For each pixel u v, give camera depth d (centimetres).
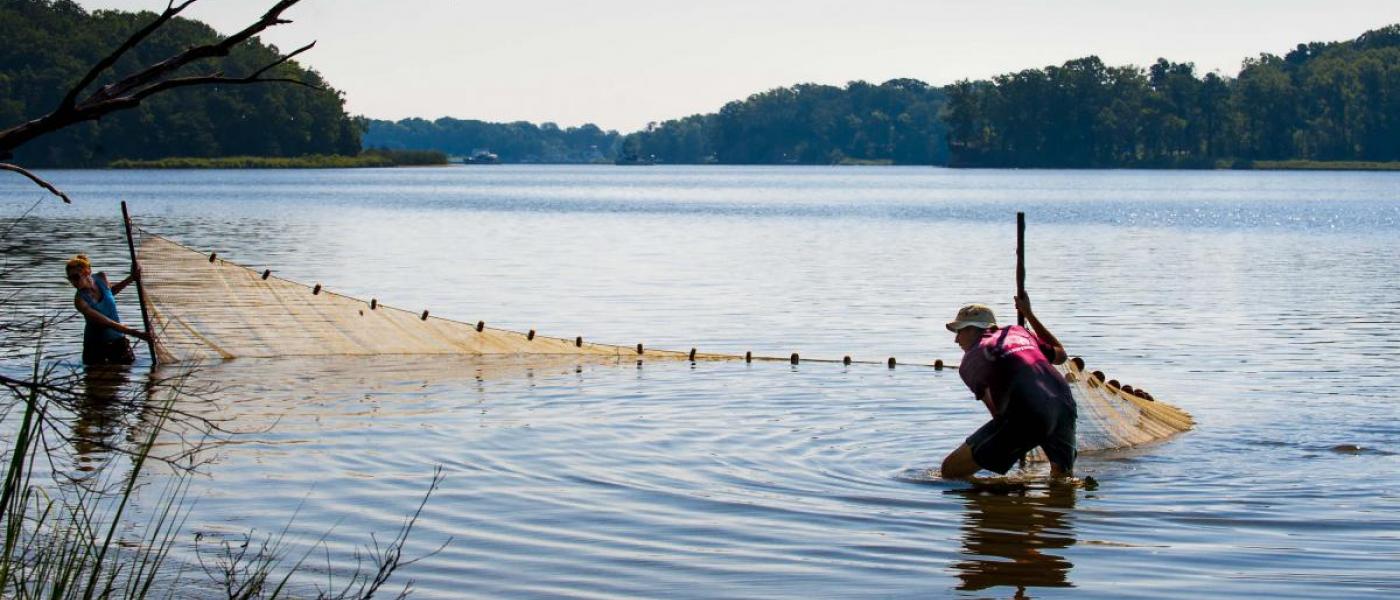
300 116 17675
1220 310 2073
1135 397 1125
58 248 3067
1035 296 2300
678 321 1941
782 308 2105
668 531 812
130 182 10019
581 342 1600
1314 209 6166
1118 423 1066
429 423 1133
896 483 941
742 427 1131
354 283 2470
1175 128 18450
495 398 1265
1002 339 954
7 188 7975
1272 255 3306
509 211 5716
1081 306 2139
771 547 781
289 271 2720
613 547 779
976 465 941
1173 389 1336
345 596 686
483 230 4253
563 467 975
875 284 2511
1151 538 805
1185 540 800
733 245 3622
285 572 723
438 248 3412
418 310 2056
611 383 1359
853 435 1102
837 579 725
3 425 1044
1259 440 1079
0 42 13825
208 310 1603
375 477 934
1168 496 904
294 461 977
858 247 3578
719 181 13688
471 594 696
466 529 812
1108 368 1488
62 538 741
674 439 1078
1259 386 1353
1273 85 18112
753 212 5862
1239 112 18388
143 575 702
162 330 1544
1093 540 801
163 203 6147
